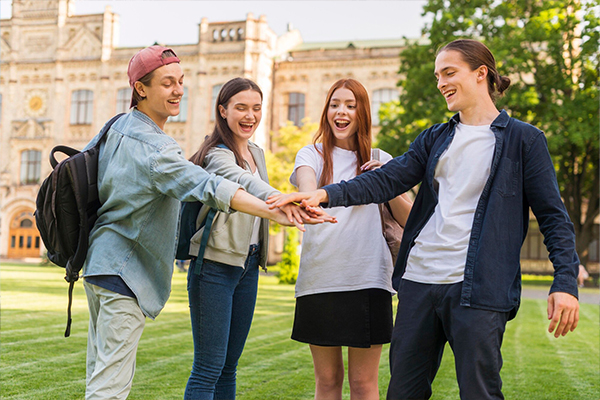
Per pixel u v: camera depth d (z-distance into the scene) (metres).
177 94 2.61
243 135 3.12
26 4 36.09
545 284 23.05
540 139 2.28
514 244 2.23
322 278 2.94
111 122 2.65
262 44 32.66
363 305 2.94
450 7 22.28
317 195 2.41
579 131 20.58
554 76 21.91
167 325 7.91
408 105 22.41
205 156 2.98
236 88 3.07
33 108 35.59
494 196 2.24
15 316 8.32
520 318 10.01
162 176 2.40
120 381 2.40
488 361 2.16
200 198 2.37
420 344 2.32
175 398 3.99
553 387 4.64
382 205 3.08
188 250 3.02
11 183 35.16
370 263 2.96
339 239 2.95
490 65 2.42
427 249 2.34
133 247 2.51
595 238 30.36
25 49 36.00
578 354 6.31
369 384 3.03
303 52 33.75
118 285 2.45
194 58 33.41
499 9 21.59
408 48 23.34
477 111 2.41
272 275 24.66
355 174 3.08
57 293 12.23
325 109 3.10
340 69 32.84
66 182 2.46
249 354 5.91
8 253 34.78
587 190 24.88
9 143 35.62
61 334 6.73
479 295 2.16
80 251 2.51
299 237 22.39
